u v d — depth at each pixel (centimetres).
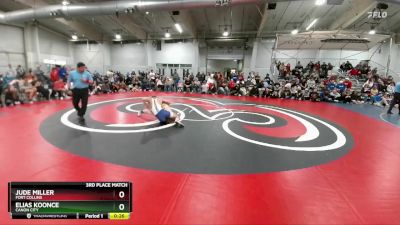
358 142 505
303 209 247
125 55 2170
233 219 228
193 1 965
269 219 229
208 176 320
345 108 1019
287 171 344
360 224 224
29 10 1179
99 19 1688
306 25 1603
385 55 1625
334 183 309
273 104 1065
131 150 412
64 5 1120
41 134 496
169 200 258
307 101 1219
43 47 1688
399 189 297
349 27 1541
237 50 1944
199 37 1884
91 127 561
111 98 1136
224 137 512
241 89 1402
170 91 1596
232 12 1472
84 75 613
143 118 673
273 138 516
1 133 499
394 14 1347
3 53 1380
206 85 1478
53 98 1010
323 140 512
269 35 1761
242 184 300
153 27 1833
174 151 415
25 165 338
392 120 780
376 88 1234
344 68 1594
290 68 1714
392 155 426
